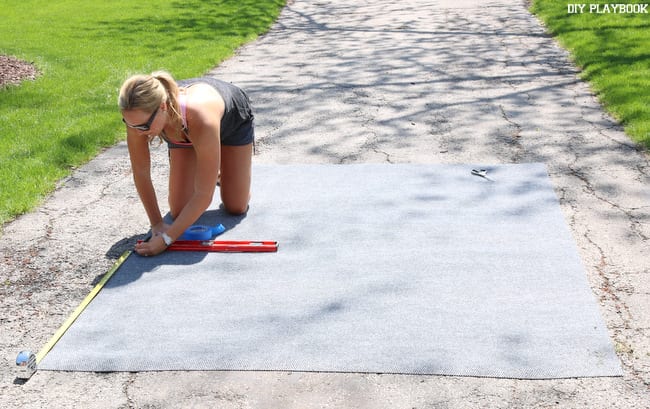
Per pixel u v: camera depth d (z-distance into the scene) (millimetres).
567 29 10375
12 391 3018
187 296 3691
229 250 4168
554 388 2912
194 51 10031
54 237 4445
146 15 13617
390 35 10914
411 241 4188
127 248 4285
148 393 2973
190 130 3949
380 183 5113
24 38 11422
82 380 3070
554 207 4582
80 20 13281
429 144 5949
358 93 7648
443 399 2871
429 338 3248
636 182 4953
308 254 4090
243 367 3096
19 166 5547
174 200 4488
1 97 7746
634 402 2820
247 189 4609
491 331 3287
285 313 3492
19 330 3479
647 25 10328
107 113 7055
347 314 3461
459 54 9375
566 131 6129
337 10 13734
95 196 5090
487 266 3867
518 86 7672
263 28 11977
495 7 13125
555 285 3658
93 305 3637
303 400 2893
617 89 7062
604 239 4160
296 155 5809
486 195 4820
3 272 4027
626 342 3201
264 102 7426
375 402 2869
